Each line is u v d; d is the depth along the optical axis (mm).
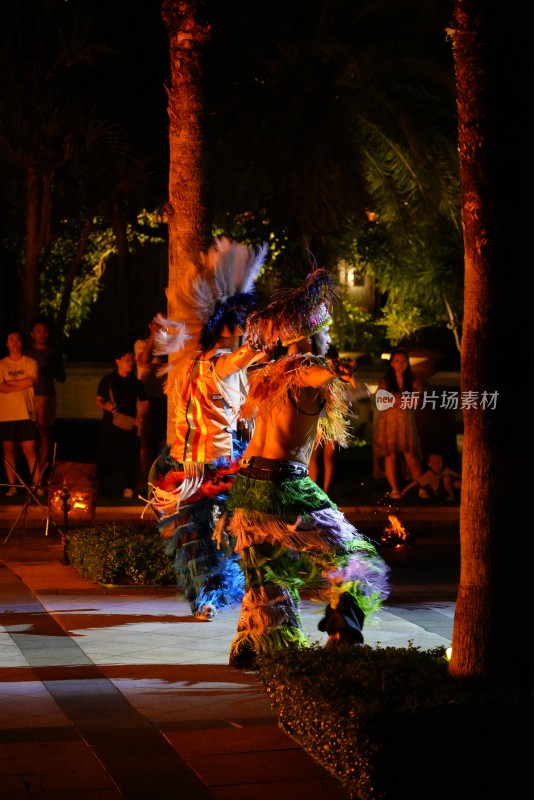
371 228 23609
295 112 17031
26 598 10734
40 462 17625
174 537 10031
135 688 7738
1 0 19109
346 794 5852
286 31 17656
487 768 5512
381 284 25406
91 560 11406
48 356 18141
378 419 18828
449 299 23594
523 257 6223
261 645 8109
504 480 6254
